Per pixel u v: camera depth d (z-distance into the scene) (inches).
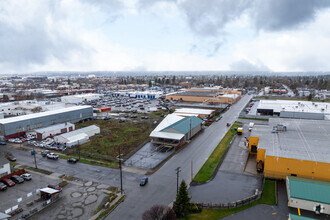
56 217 1080.8
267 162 1421.0
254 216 1074.1
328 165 1293.1
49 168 1636.3
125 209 1139.3
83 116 3211.1
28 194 1275.8
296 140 1724.9
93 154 1875.0
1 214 987.3
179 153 1918.1
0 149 2055.9
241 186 1352.1
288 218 1016.2
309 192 1128.8
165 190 1318.9
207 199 1218.0
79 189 1336.1
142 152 1958.7
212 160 1744.6
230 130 2620.6
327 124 2183.8
